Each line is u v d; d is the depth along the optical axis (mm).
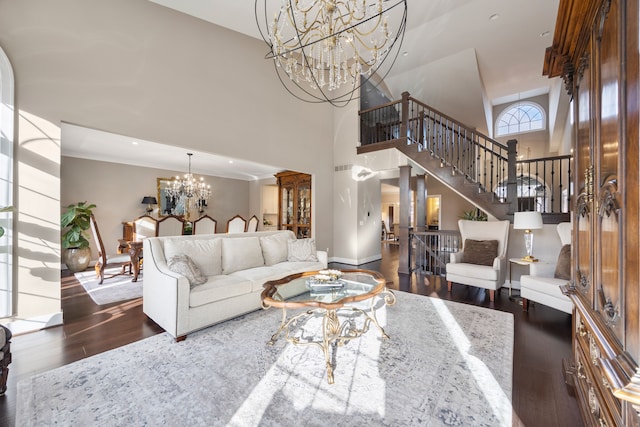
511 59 5898
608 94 1113
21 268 2531
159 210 6711
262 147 4965
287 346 2291
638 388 753
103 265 4266
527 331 2615
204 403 1604
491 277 3500
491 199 4285
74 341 2375
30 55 2625
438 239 5586
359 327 2654
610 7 1085
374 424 1450
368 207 6570
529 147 8844
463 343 2342
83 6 2982
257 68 4898
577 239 1677
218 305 2672
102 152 5461
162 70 3652
